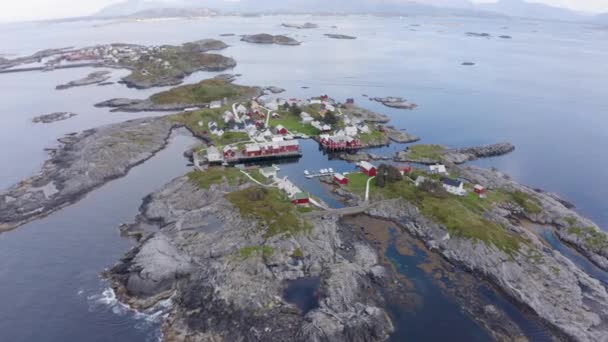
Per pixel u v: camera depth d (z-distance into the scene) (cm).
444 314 6456
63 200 9806
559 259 7825
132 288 6681
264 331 5831
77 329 6003
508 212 9700
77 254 7819
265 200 8962
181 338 5806
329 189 10756
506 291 6969
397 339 5909
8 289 6831
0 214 9056
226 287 6488
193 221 8331
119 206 9681
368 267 7431
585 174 12619
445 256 7931
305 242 7750
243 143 13638
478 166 12988
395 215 9369
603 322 6341
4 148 13412
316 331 5719
